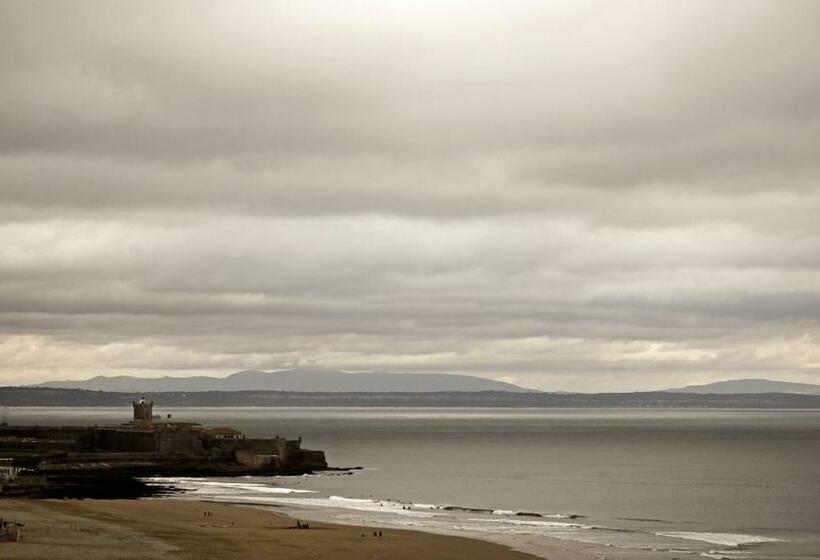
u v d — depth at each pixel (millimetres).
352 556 93250
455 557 97688
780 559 109938
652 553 110562
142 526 103750
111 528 100125
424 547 102625
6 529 88688
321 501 158500
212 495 163500
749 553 114312
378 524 128125
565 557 103562
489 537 117812
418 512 146250
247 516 121375
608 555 107438
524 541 115062
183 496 160250
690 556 109438
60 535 92562
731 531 136250
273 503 152125
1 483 163875
